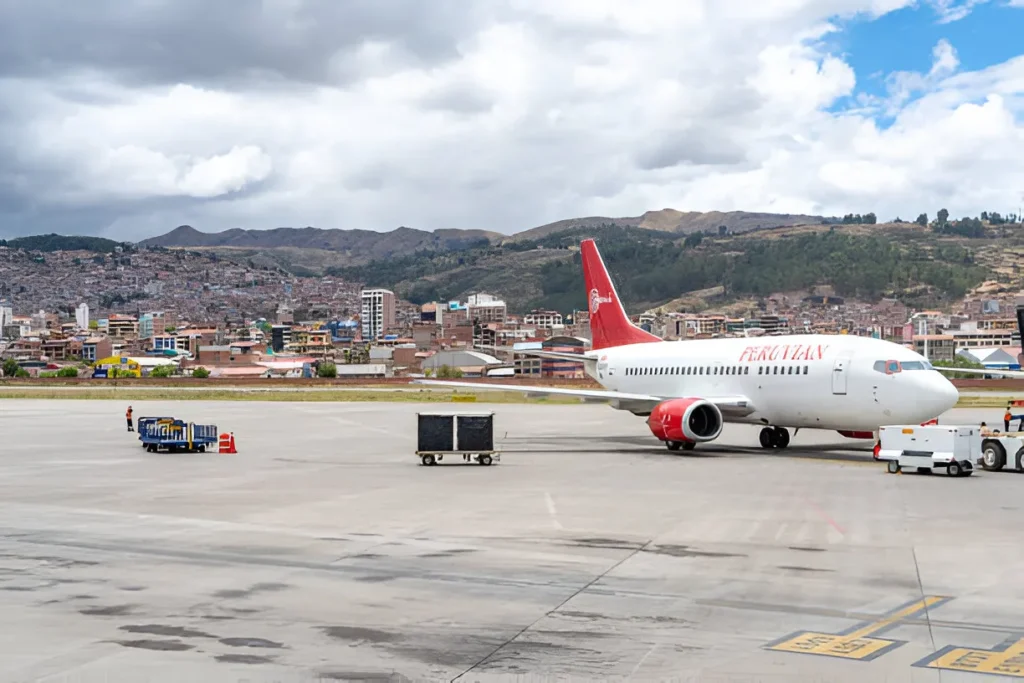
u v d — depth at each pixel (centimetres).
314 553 2186
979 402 11162
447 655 1388
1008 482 3581
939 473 3928
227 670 1321
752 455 4869
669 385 5494
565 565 2034
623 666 1334
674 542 2309
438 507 2953
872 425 4488
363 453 5147
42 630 1530
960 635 1484
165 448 5384
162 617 1609
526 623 1563
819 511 2823
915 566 2006
